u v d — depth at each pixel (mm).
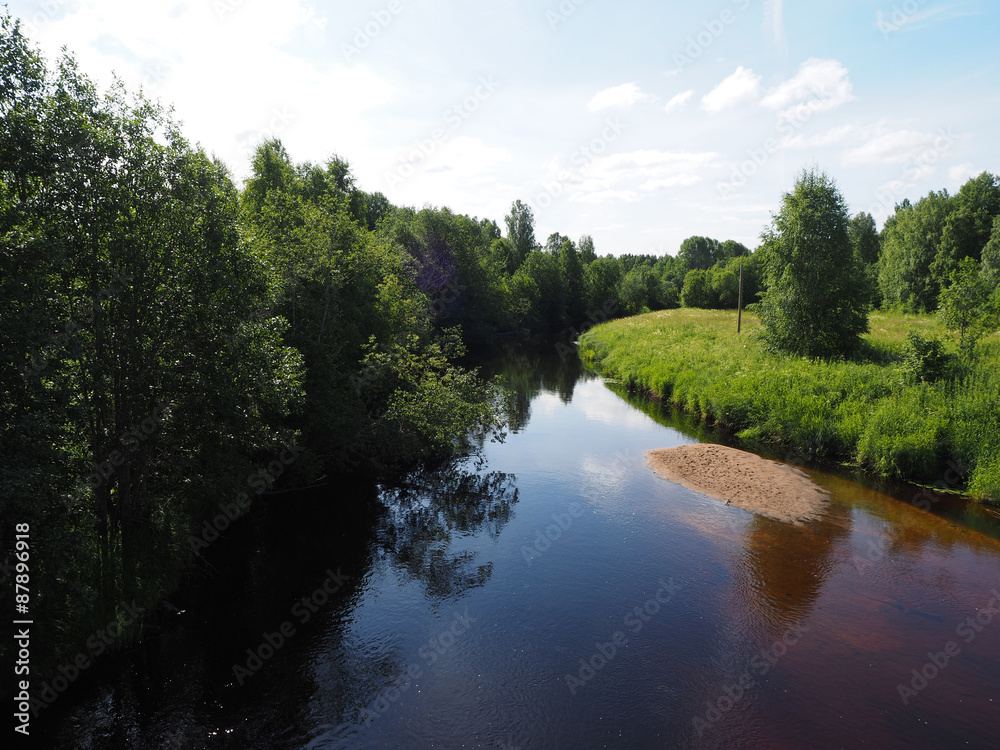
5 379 7719
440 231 56812
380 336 21781
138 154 10109
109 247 10023
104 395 10047
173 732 7766
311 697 8477
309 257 17859
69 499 9242
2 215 8125
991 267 49625
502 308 66125
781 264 31953
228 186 11641
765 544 13359
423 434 18750
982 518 14648
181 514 12781
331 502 16125
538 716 8055
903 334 38344
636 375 34875
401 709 8234
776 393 23469
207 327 10734
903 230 62719
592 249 100250
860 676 8758
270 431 13516
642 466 19469
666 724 7855
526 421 26438
